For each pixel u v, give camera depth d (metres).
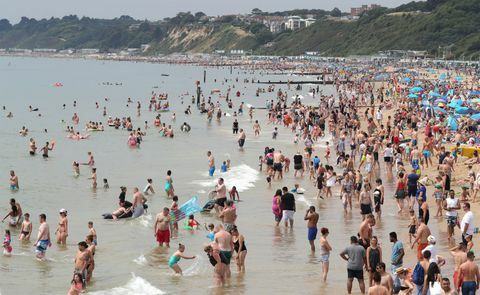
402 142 62.75
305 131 75.31
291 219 35.91
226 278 27.12
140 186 50.28
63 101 145.25
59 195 47.31
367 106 114.31
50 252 32.06
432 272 21.89
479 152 51.69
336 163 59.03
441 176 38.06
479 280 21.61
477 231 32.03
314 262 29.45
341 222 37.38
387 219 37.41
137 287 26.25
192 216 36.91
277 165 51.84
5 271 28.88
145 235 35.41
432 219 36.50
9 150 71.12
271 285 26.12
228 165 56.72
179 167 59.06
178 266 28.08
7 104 135.38
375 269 23.61
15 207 37.41
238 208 41.47
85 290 25.98
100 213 41.25
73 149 71.88
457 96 96.25
